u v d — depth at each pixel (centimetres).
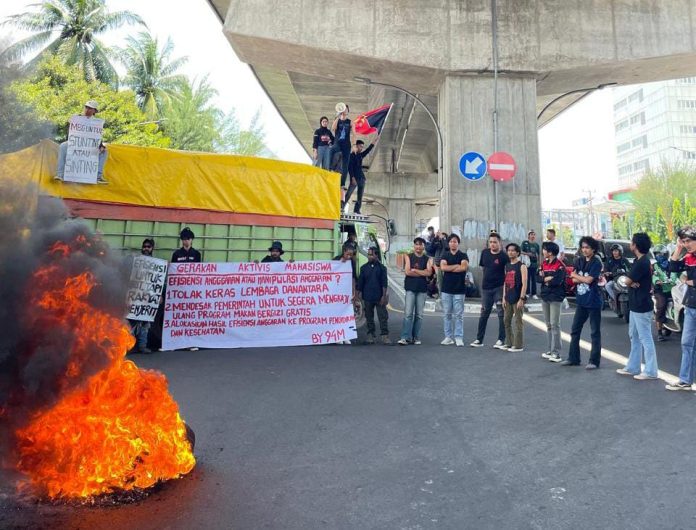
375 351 734
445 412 437
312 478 300
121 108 2455
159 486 287
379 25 1416
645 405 459
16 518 243
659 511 259
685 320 519
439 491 284
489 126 1427
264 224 839
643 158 10369
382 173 4391
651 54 1431
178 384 525
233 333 765
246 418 416
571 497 276
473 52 1425
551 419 419
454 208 1407
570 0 1454
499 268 782
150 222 771
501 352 732
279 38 1381
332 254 884
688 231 516
